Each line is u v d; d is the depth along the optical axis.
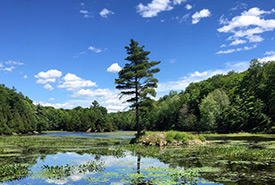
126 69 35.19
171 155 17.78
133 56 36.16
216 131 64.94
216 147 23.12
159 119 98.62
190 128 78.88
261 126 53.75
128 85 34.78
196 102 86.81
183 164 13.62
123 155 18.62
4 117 77.62
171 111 91.81
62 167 13.00
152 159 16.03
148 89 33.44
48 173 11.49
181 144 28.09
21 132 83.88
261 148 20.75
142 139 29.48
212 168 12.13
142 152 20.67
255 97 63.53
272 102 55.81
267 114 57.62
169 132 30.62
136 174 11.02
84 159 16.42
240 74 94.31
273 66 65.94
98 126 109.81
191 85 103.94
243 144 25.64
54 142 33.97
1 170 11.84
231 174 10.64
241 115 59.78
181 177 10.26
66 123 117.31
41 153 20.25
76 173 11.47
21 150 22.78
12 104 92.75
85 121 112.25
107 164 14.05
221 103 68.31
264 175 10.38
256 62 71.19
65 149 23.70
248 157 15.95
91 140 40.41
